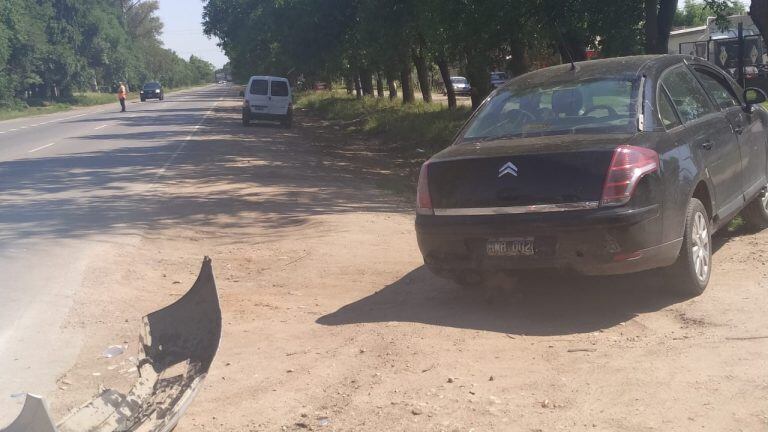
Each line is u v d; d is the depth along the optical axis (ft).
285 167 60.44
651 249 18.04
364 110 133.28
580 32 53.16
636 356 16.30
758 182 25.67
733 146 23.07
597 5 51.08
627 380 15.06
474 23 56.49
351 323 20.04
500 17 54.95
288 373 16.83
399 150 81.76
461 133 21.81
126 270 26.61
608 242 17.62
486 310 20.33
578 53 57.00
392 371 16.42
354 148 84.84
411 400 14.92
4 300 23.02
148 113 154.61
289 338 19.17
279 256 28.50
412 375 16.12
